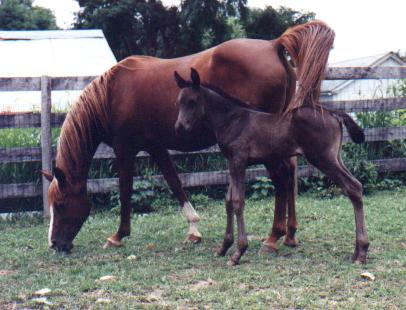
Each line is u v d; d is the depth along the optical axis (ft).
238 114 16.89
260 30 95.61
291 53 16.92
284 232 18.17
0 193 25.49
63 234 19.03
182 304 13.38
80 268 17.06
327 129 15.87
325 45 16.15
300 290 14.12
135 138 20.04
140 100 19.43
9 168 26.66
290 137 16.16
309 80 16.02
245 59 17.62
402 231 20.49
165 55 98.32
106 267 16.99
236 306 13.08
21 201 27.30
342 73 28.27
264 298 13.52
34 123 25.88
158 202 26.78
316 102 16.49
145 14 96.27
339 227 21.48
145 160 27.78
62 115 26.14
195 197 27.40
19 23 120.78
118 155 20.22
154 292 14.56
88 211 19.43
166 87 19.07
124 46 99.50
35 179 26.99
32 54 61.93
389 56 79.97
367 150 29.96
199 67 18.57
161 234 21.80
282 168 17.84
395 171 30.19
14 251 19.60
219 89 17.12
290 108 16.16
